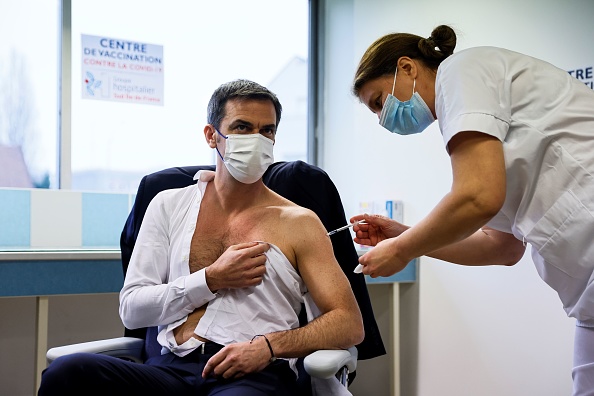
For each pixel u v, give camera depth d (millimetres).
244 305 1665
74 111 3270
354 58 3676
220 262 1659
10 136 3160
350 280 1894
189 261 1771
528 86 1446
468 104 1369
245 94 1770
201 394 1554
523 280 2721
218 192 1834
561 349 2557
